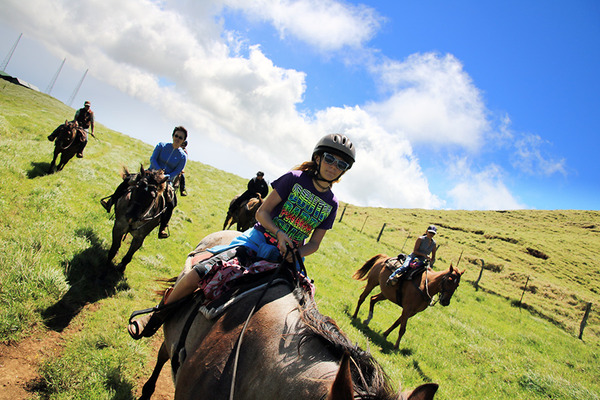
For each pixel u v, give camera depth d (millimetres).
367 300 12047
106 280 6125
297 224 2656
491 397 7270
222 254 2641
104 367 4016
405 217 55062
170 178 6715
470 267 30328
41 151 12312
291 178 2549
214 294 2418
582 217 66250
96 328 4754
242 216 10531
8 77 59531
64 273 5570
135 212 5777
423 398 1573
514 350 11734
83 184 10859
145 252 8203
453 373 7938
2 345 3867
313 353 1862
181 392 2137
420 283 8414
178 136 6586
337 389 1467
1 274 4582
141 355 4555
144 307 5797
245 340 2025
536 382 8500
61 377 3654
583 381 10039
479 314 16766
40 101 43500
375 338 8438
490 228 52656
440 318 12859
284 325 2035
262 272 2469
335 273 14141
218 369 1992
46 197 7836
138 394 3986
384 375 1764
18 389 3443
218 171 34688
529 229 55719
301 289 2369
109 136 28688
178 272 7926
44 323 4457
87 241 6789
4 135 13102
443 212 64500
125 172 6660
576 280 33031
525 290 26375
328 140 2523
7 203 6926
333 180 2607
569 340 16500
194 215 15273
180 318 2752
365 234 30641
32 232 6066
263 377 1835
